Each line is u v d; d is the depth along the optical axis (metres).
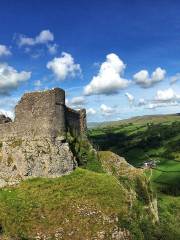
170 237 60.19
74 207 53.03
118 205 54.41
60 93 61.28
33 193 55.34
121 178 64.31
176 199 90.56
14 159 59.84
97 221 51.81
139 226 54.91
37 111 60.62
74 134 65.38
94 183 57.78
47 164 58.56
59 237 49.75
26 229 49.94
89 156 65.62
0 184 59.19
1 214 51.53
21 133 61.47
